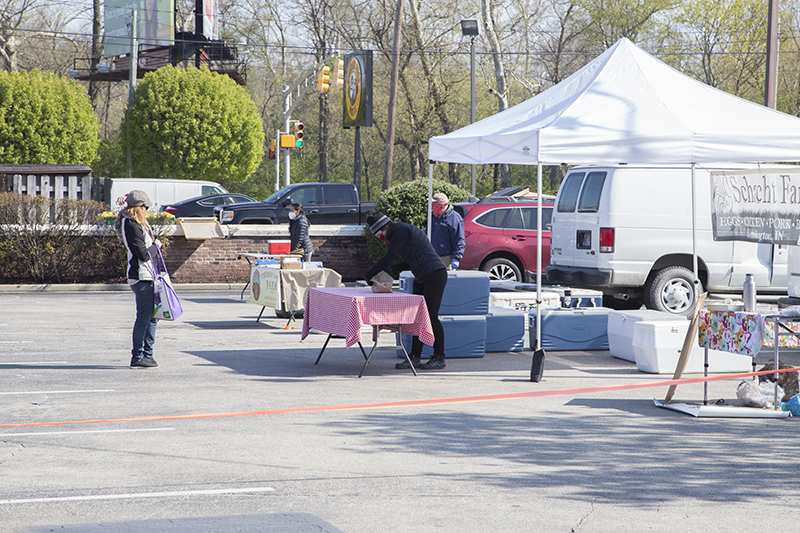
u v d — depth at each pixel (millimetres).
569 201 20297
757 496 7527
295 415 10445
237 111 55281
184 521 6605
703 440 9555
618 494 7523
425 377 13211
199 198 36562
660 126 13039
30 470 7938
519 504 7188
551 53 61562
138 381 12336
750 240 13266
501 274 24312
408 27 63594
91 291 27094
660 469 8359
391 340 17359
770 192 12789
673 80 14477
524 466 8375
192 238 28625
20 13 71812
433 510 6996
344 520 6707
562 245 20438
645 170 19266
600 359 15367
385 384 12539
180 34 62500
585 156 12969
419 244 13633
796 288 15945
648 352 13797
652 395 12086
